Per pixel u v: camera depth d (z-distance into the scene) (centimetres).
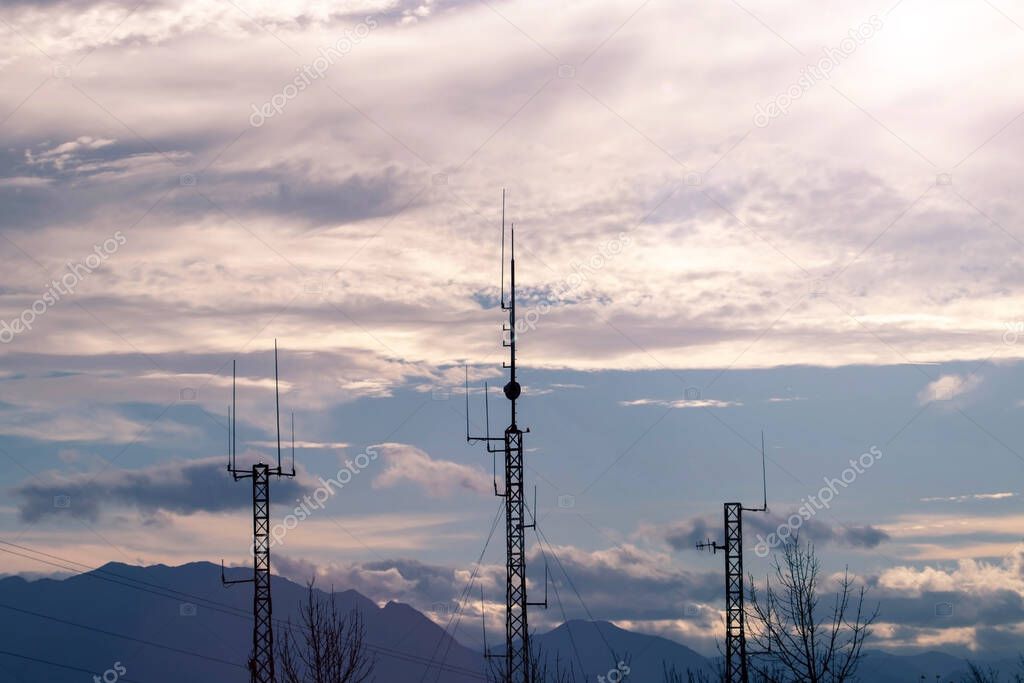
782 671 4828
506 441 6988
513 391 7019
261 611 6969
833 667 4662
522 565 6844
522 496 6906
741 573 6825
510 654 6712
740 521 6906
